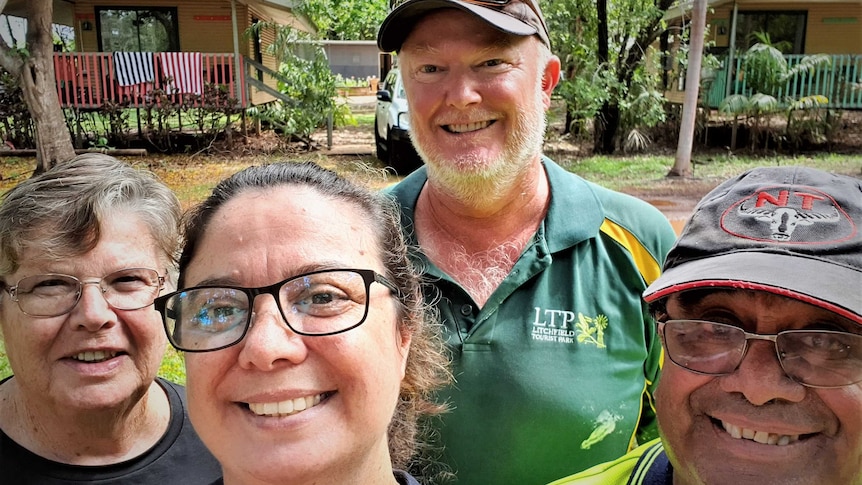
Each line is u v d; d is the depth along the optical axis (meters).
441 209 0.65
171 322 0.39
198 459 0.57
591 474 0.50
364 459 0.39
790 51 4.57
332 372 0.37
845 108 3.99
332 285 0.38
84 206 0.50
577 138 4.16
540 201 0.66
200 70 3.82
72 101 3.81
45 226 0.50
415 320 0.46
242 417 0.37
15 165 3.25
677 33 4.24
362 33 9.80
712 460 0.39
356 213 0.42
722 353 0.38
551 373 0.60
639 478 0.46
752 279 0.37
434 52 0.62
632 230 0.65
